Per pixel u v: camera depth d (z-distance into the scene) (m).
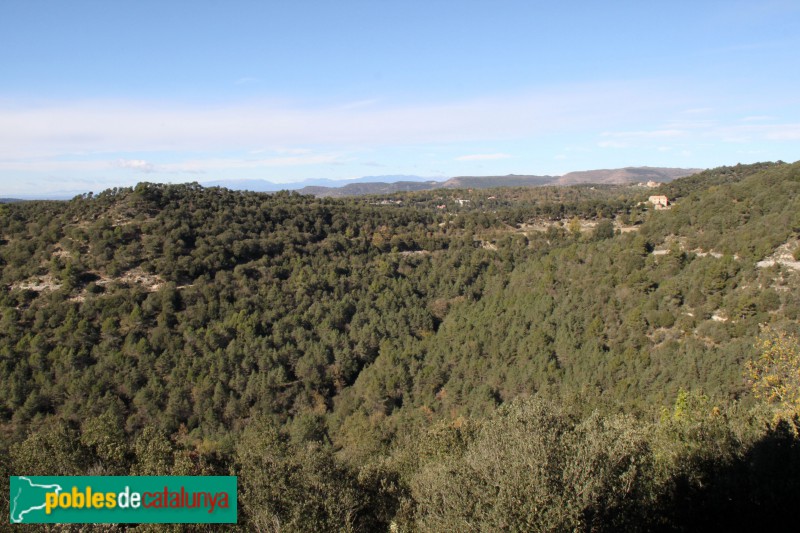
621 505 8.94
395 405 36.12
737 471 10.87
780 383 15.26
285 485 12.17
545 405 10.53
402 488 15.95
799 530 9.45
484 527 8.40
